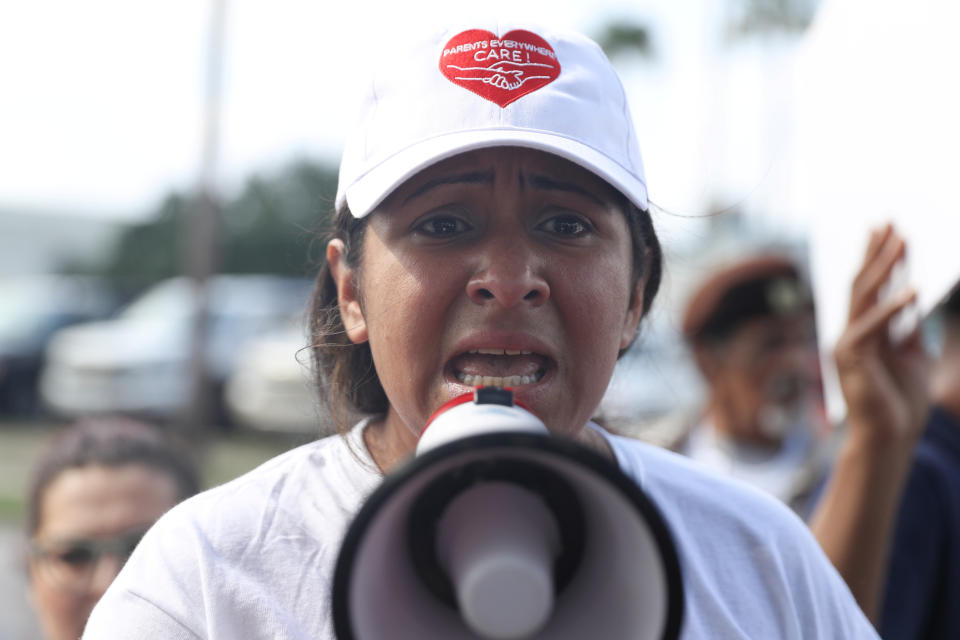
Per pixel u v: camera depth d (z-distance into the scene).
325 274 1.94
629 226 1.66
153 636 1.49
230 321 14.68
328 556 1.56
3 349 15.30
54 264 30.14
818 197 2.54
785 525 1.79
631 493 1.08
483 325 1.48
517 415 1.21
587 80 1.66
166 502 2.86
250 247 29.95
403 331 1.53
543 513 1.21
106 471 2.83
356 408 1.84
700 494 1.77
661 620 1.08
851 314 2.32
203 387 11.18
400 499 1.13
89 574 2.76
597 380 1.55
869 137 2.37
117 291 17.16
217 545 1.56
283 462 1.72
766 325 3.61
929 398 2.33
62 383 14.49
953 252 2.11
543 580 1.09
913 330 2.32
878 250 2.28
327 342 1.88
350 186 1.66
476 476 1.21
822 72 2.58
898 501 2.30
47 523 2.80
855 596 2.25
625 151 1.66
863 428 2.29
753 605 1.66
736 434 3.68
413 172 1.53
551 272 1.51
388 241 1.57
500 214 1.54
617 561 1.16
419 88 1.63
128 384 14.18
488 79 1.61
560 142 1.55
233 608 1.51
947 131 2.15
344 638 1.07
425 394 1.54
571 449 1.07
